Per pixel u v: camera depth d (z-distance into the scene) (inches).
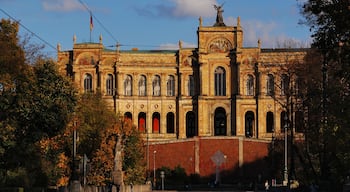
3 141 2728.8
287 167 4975.4
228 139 7244.1
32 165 2906.0
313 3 1695.4
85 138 3907.5
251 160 7185.0
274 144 5703.7
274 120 7672.2
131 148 4562.0
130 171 4537.4
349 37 1664.6
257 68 7755.9
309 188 3024.1
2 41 2561.5
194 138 7288.4
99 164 3927.2
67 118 3078.2
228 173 7165.4
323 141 2672.2
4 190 2388.0
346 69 1721.2
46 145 3297.2
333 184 2714.1
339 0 1622.8
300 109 3280.0
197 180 7037.4
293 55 5831.7
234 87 7859.3
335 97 2373.3
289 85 4062.5
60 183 3341.5
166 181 6569.9
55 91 3046.3
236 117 7770.7
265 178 6973.4
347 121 2260.1
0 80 2539.4
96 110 4084.6
